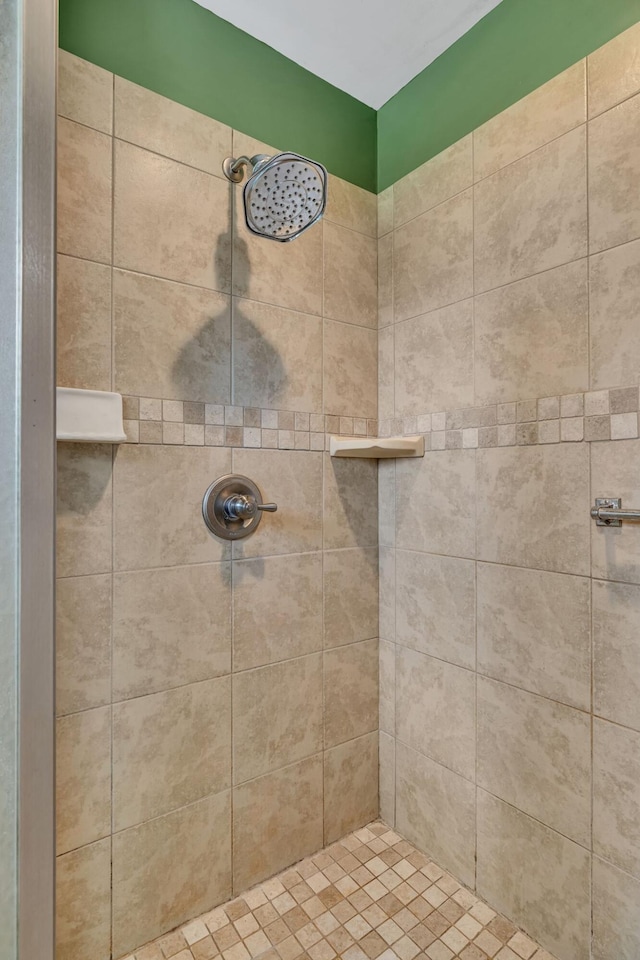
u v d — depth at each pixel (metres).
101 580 0.98
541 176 1.04
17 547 0.51
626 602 0.91
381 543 1.41
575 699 0.98
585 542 0.97
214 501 1.11
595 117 0.95
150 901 1.04
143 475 1.03
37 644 0.53
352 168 1.38
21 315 0.52
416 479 1.31
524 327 1.07
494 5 1.12
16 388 0.52
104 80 0.99
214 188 1.13
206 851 1.12
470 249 1.18
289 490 1.24
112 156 1.00
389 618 1.39
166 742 1.06
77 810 0.96
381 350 1.41
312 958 1.01
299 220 0.98
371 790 1.41
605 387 0.94
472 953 1.02
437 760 1.26
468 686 1.18
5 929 0.50
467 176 1.19
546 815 1.03
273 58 1.23
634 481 0.90
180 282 1.08
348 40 1.21
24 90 0.52
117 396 0.98
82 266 0.96
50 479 0.54
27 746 0.52
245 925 1.08
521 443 1.07
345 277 1.35
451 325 1.22
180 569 1.08
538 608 1.04
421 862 1.26
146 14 1.05
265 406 1.20
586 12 0.97
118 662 1.00
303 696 1.27
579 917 0.97
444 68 1.25
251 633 1.18
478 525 1.16
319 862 1.27
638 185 0.89
